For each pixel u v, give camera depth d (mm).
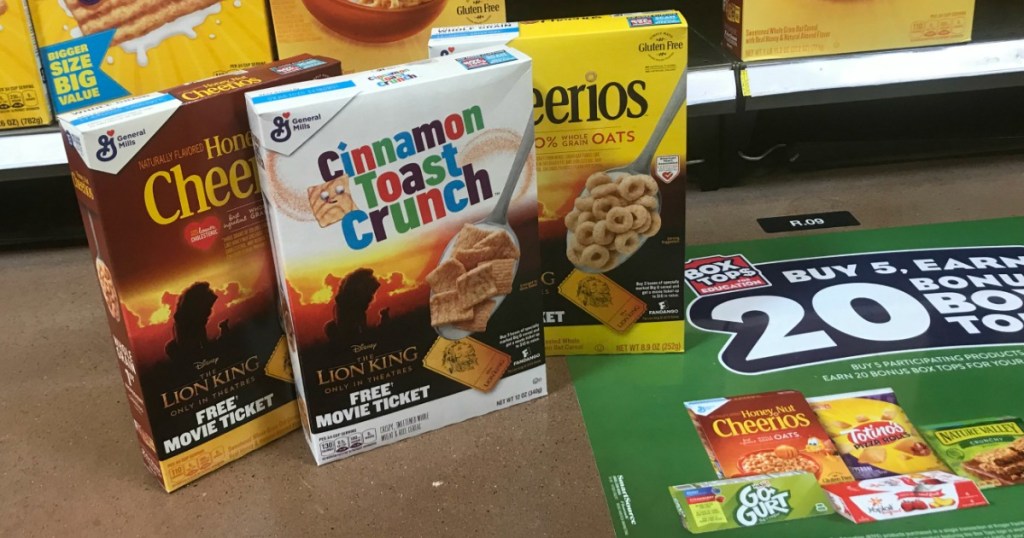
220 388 1032
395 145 966
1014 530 889
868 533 896
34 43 1384
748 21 1506
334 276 983
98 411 1189
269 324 1053
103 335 1369
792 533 902
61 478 1065
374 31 1433
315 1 1398
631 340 1222
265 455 1083
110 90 1420
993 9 1730
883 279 1360
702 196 1694
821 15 1508
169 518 989
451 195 1017
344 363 1025
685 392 1140
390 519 967
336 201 955
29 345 1350
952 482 956
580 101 1088
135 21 1375
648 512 944
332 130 927
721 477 986
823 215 1576
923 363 1161
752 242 1498
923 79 1526
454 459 1057
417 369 1071
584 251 1169
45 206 1709
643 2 1885
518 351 1123
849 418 1064
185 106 910
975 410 1067
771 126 1845
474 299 1071
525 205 1064
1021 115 1846
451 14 1441
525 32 1079
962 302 1287
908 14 1518
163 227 931
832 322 1265
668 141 1112
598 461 1028
